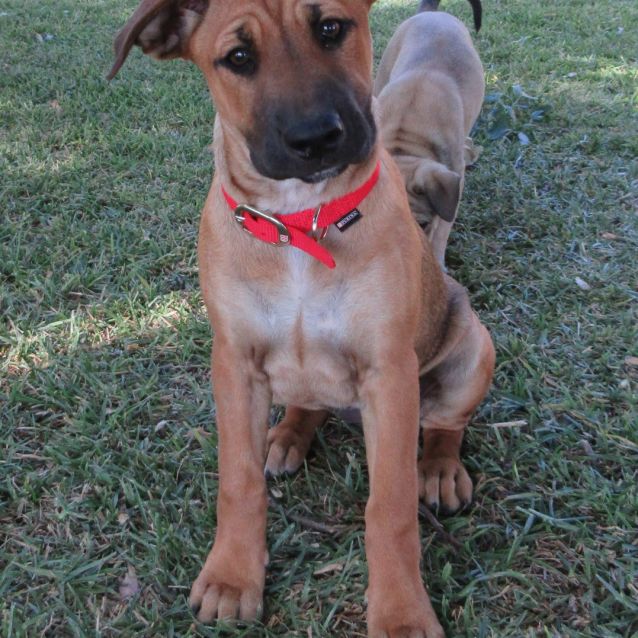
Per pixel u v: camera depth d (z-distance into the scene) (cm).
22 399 113
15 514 100
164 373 120
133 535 97
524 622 89
